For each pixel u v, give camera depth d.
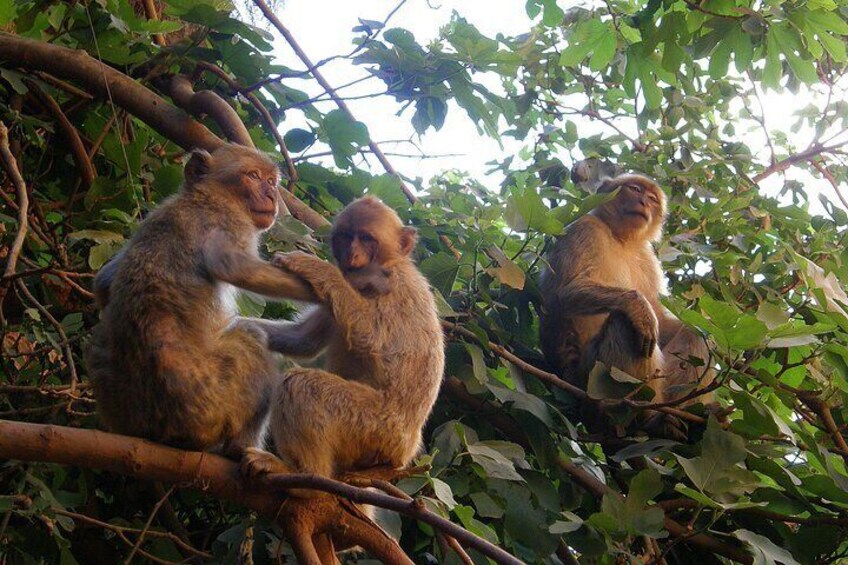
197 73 3.10
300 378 2.33
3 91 3.02
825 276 2.94
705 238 3.32
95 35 3.02
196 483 2.24
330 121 3.07
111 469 2.21
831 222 3.34
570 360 3.24
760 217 3.30
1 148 2.51
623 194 3.43
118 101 2.94
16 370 2.73
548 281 3.37
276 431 2.32
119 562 2.66
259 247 2.74
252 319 2.58
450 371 2.84
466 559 2.36
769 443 2.87
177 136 2.92
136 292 2.33
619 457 2.78
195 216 2.43
